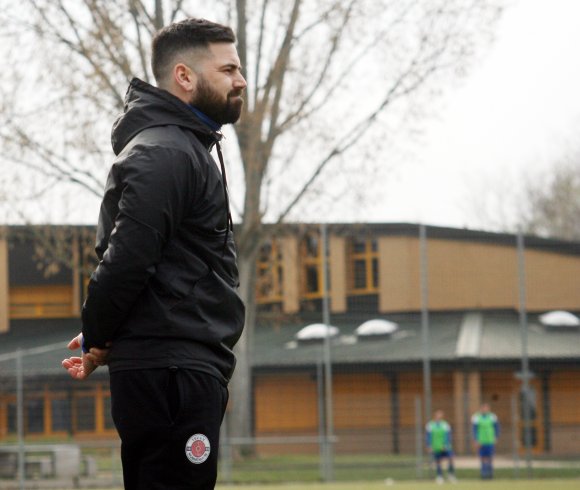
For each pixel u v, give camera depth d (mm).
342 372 54156
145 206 5559
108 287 5547
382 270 54812
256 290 48219
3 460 41156
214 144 6113
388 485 35969
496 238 54531
